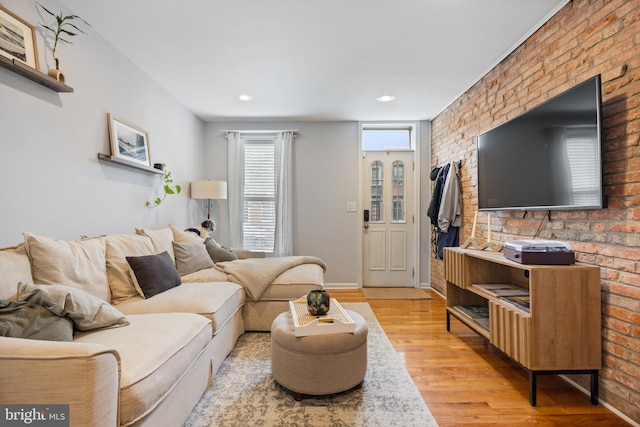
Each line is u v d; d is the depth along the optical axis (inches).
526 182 84.8
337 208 174.9
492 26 86.2
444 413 63.6
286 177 171.3
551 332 66.0
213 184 151.6
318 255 175.0
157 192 125.6
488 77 113.5
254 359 86.4
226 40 93.7
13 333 43.8
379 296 155.3
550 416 62.9
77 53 82.4
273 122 175.0
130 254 85.7
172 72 115.2
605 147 65.5
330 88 129.4
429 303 143.3
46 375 35.4
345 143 175.0
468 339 101.3
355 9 79.1
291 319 76.9
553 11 79.5
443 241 146.9
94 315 56.4
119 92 100.4
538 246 69.7
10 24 63.9
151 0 75.7
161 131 128.3
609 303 64.6
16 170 65.8
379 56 102.9
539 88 86.3
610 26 64.7
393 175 177.6
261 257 142.5
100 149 91.4
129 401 41.6
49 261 60.6
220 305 79.4
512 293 82.6
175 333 57.3
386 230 177.6
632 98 60.1
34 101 69.8
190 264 109.7
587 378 70.5
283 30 88.4
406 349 93.4
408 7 78.2
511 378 77.4
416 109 155.5
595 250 67.9
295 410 63.9
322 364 66.0
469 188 129.2
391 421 60.6
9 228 64.4
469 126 128.6
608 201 64.6
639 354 58.4
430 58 104.4
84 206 85.3
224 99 141.9
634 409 59.4
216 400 67.2
